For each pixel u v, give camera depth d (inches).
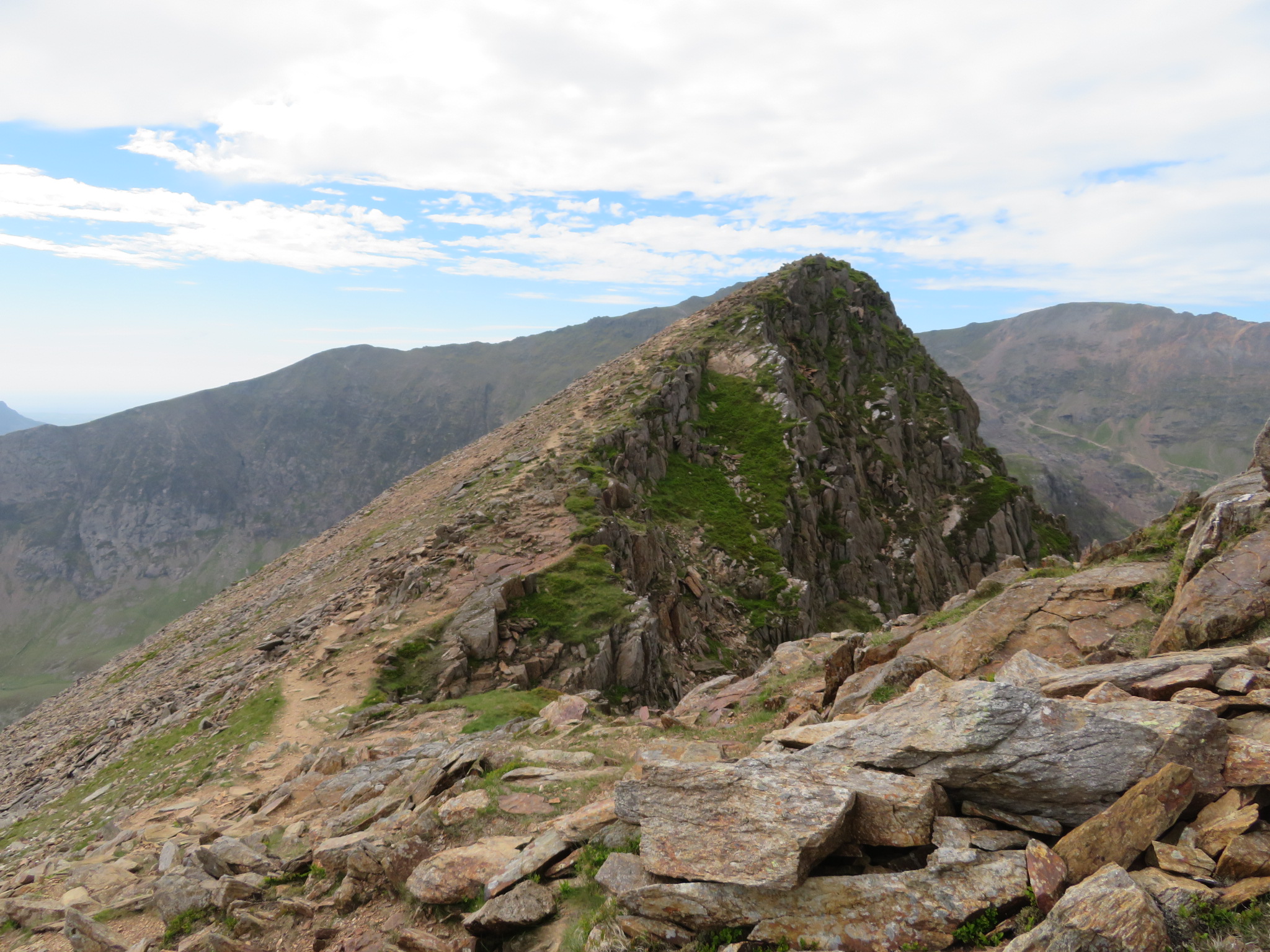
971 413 4530.0
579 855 444.5
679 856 363.9
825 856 346.3
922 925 300.7
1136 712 337.7
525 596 1566.2
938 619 759.7
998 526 3511.3
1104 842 296.5
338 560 2834.6
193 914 555.8
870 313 4500.5
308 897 526.9
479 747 715.4
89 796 1142.3
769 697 863.7
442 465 4549.7
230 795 933.8
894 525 3248.0
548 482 2257.6
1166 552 634.2
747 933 329.7
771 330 3831.2
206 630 2790.4
